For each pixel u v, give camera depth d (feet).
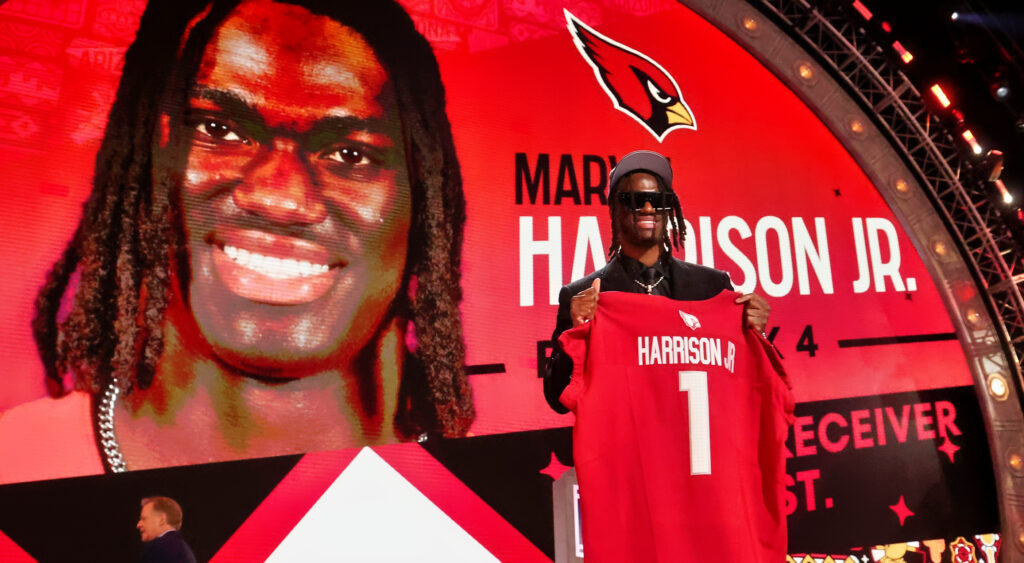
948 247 11.30
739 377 5.62
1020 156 11.51
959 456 10.48
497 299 9.22
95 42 8.39
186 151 8.47
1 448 7.19
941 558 9.94
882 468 10.07
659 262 6.39
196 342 8.09
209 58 8.78
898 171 11.39
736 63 11.24
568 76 10.32
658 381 5.48
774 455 5.37
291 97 9.01
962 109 11.60
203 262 8.29
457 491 8.52
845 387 10.24
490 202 9.50
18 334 7.47
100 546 7.30
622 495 5.20
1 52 7.98
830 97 11.40
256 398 8.17
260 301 8.41
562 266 9.56
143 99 8.43
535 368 9.15
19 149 7.84
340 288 8.72
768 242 10.48
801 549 9.40
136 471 7.58
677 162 10.42
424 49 9.75
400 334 8.81
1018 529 10.16
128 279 7.98
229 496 7.82
